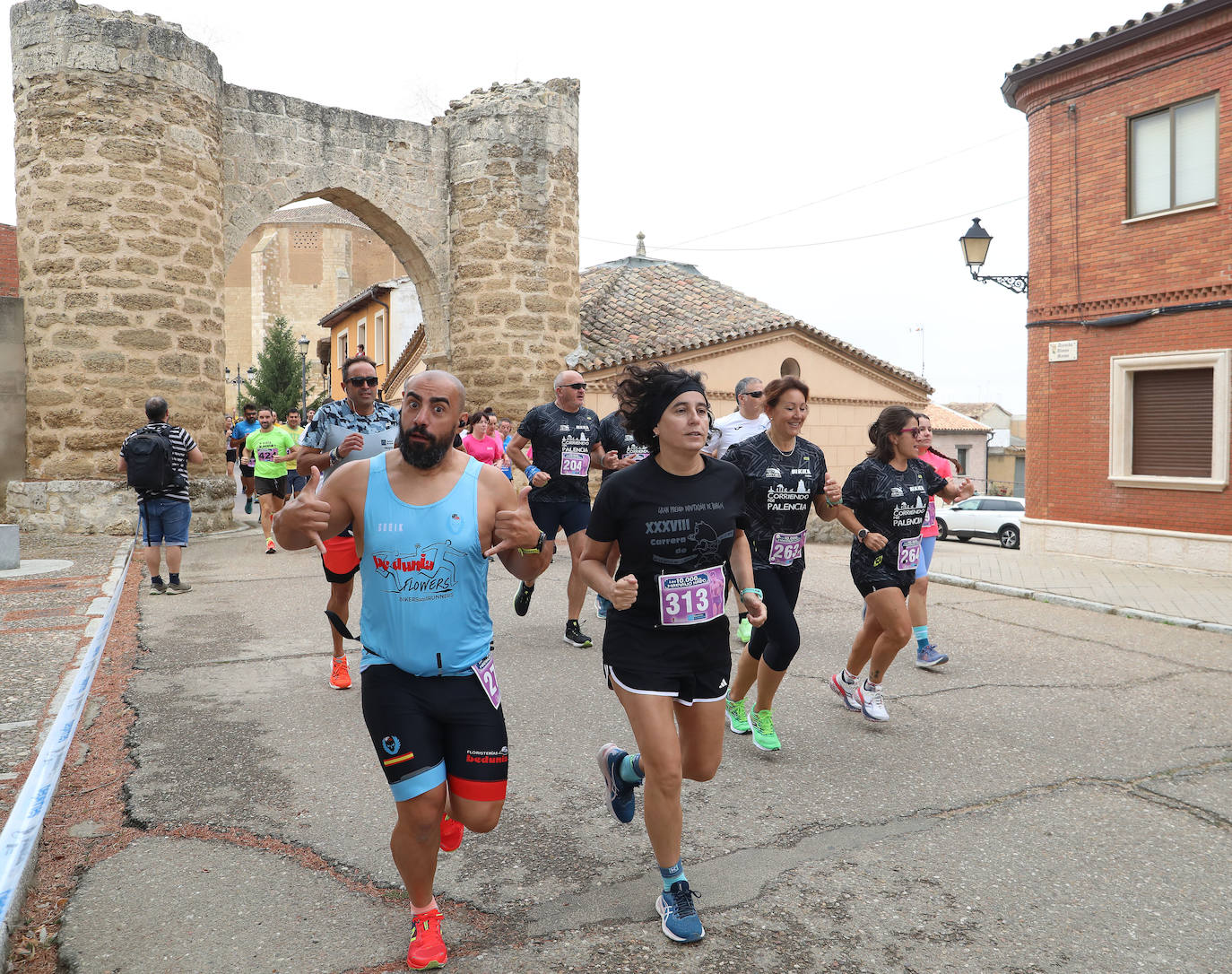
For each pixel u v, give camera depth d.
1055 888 3.61
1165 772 4.91
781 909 3.42
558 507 7.74
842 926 3.30
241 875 3.64
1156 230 13.23
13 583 9.73
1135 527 13.52
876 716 5.67
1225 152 12.41
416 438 2.91
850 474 5.51
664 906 3.27
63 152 13.67
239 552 12.84
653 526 3.39
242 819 4.16
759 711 5.14
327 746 5.11
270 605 8.98
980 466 58.59
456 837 3.28
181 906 3.40
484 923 3.31
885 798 4.52
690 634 3.42
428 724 3.00
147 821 4.13
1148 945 3.20
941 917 3.38
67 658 6.58
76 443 13.83
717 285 24.58
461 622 3.02
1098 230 13.97
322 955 3.09
